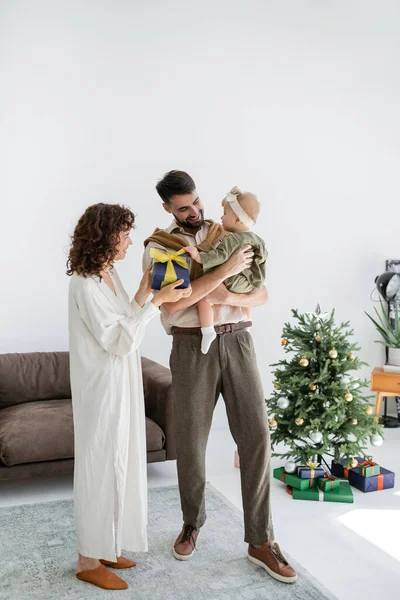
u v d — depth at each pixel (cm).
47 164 445
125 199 467
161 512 323
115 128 461
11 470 336
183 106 477
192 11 475
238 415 263
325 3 513
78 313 244
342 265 532
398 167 541
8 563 268
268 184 504
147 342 479
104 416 241
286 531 305
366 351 541
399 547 290
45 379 414
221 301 256
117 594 244
